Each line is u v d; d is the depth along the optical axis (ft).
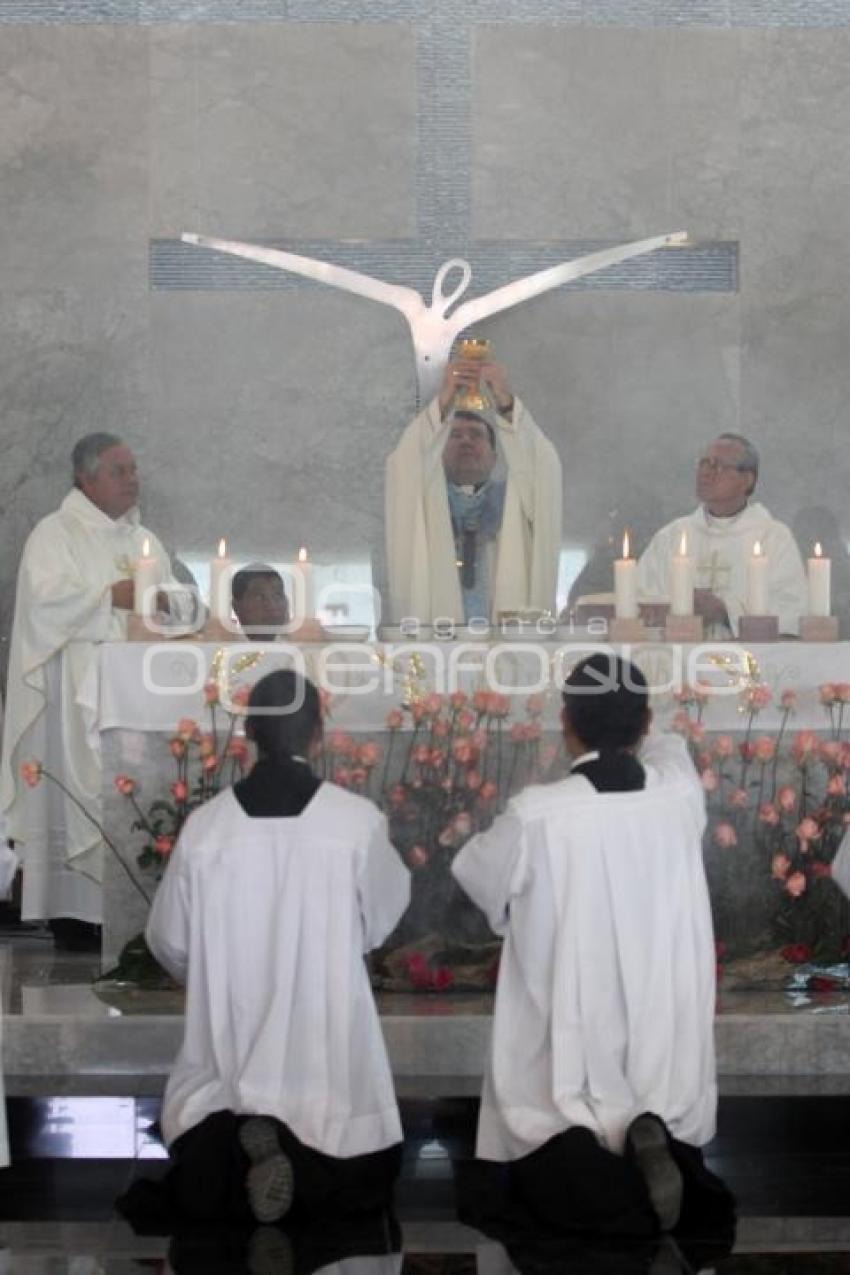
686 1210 16.74
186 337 31.86
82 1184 18.07
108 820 21.89
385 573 31.91
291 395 31.96
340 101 31.94
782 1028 19.43
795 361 31.96
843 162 32.04
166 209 31.76
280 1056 16.92
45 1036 19.51
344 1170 16.83
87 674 25.44
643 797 17.15
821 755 21.75
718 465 29.37
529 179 32.04
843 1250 16.05
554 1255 15.89
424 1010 20.10
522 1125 16.76
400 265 32.14
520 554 28.07
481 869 17.07
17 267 31.55
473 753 21.54
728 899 22.08
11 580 31.35
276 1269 15.57
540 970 16.98
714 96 31.99
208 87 31.83
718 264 32.07
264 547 31.91
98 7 31.68
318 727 17.66
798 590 29.22
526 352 31.86
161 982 21.43
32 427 31.55
